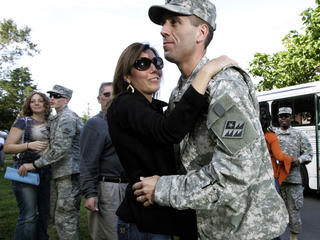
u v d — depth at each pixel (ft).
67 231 10.85
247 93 4.04
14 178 10.25
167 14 4.79
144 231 4.55
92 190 8.77
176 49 4.76
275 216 4.11
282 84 34.76
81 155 9.05
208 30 4.78
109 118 4.99
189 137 4.48
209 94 4.11
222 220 4.11
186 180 3.95
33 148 10.75
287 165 11.67
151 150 4.54
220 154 3.80
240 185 3.69
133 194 4.72
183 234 4.62
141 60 5.21
